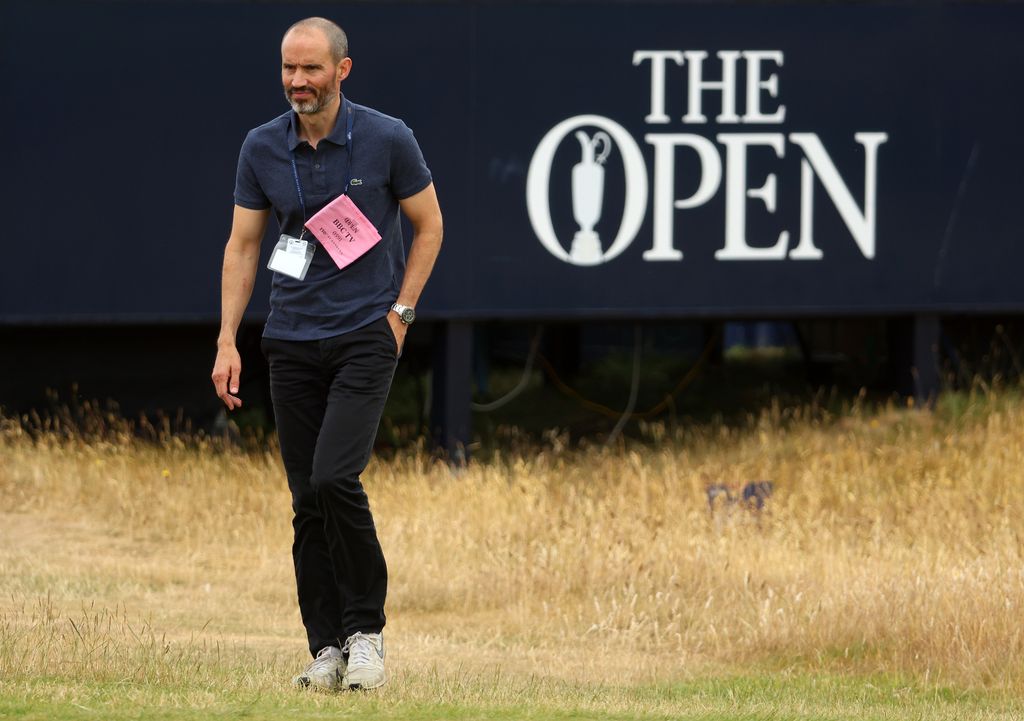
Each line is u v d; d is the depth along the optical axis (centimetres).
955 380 5125
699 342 7419
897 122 4716
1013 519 3803
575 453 4906
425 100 4516
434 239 1833
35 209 4384
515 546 3647
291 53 1738
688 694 2347
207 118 4431
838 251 4725
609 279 4634
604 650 2883
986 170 4759
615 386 6222
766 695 2361
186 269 4447
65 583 3238
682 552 3519
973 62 4728
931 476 4247
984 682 2533
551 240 4600
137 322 4434
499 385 6425
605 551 3525
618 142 4609
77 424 4641
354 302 1791
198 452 4569
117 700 1612
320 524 1847
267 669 2083
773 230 4694
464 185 4556
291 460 1844
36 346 4641
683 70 4622
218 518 3984
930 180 4747
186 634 2702
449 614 3256
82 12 4366
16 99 4356
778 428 4875
